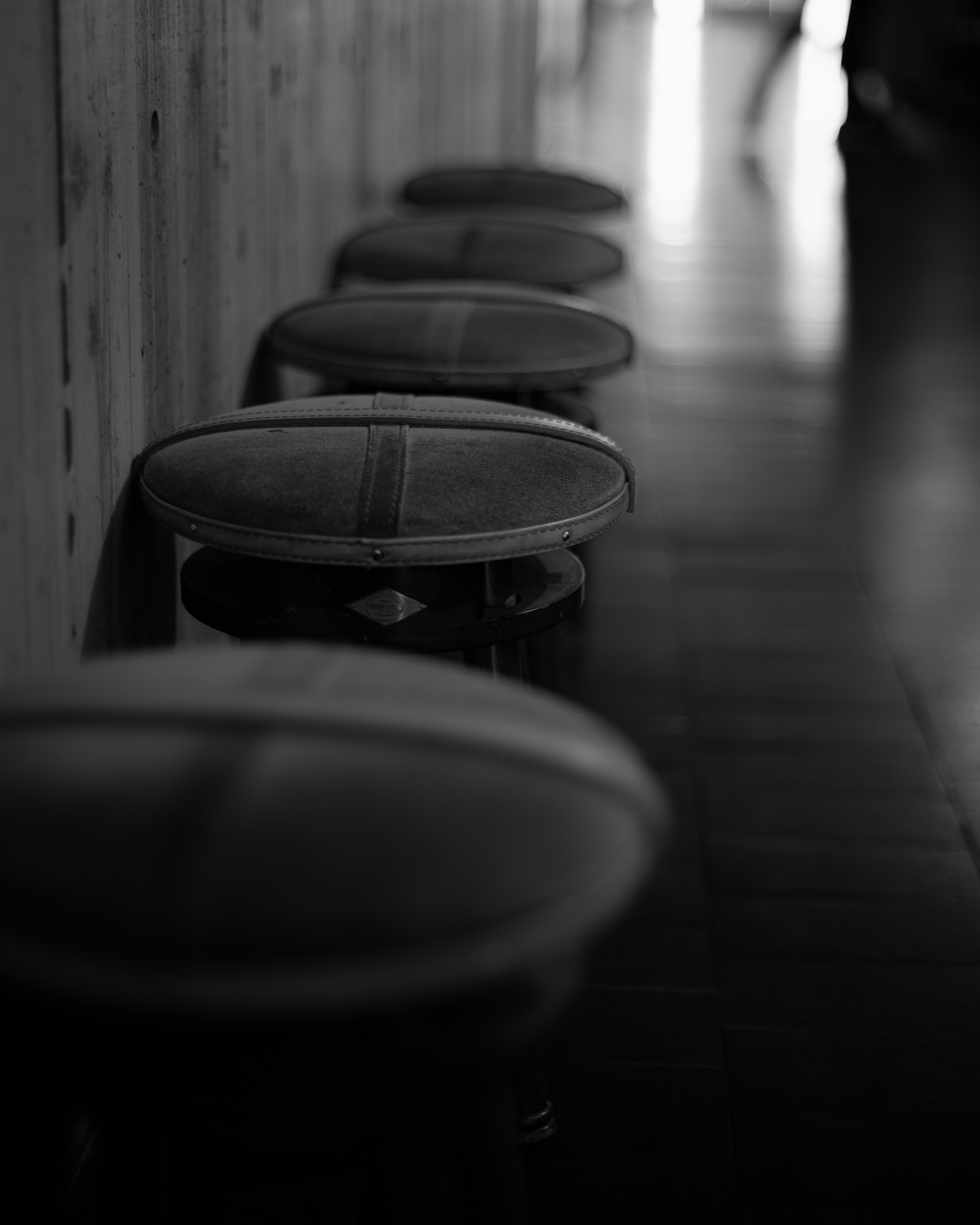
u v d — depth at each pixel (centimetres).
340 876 68
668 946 210
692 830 241
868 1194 163
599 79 1485
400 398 163
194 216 190
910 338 577
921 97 1359
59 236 131
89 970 66
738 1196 162
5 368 118
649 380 514
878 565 360
